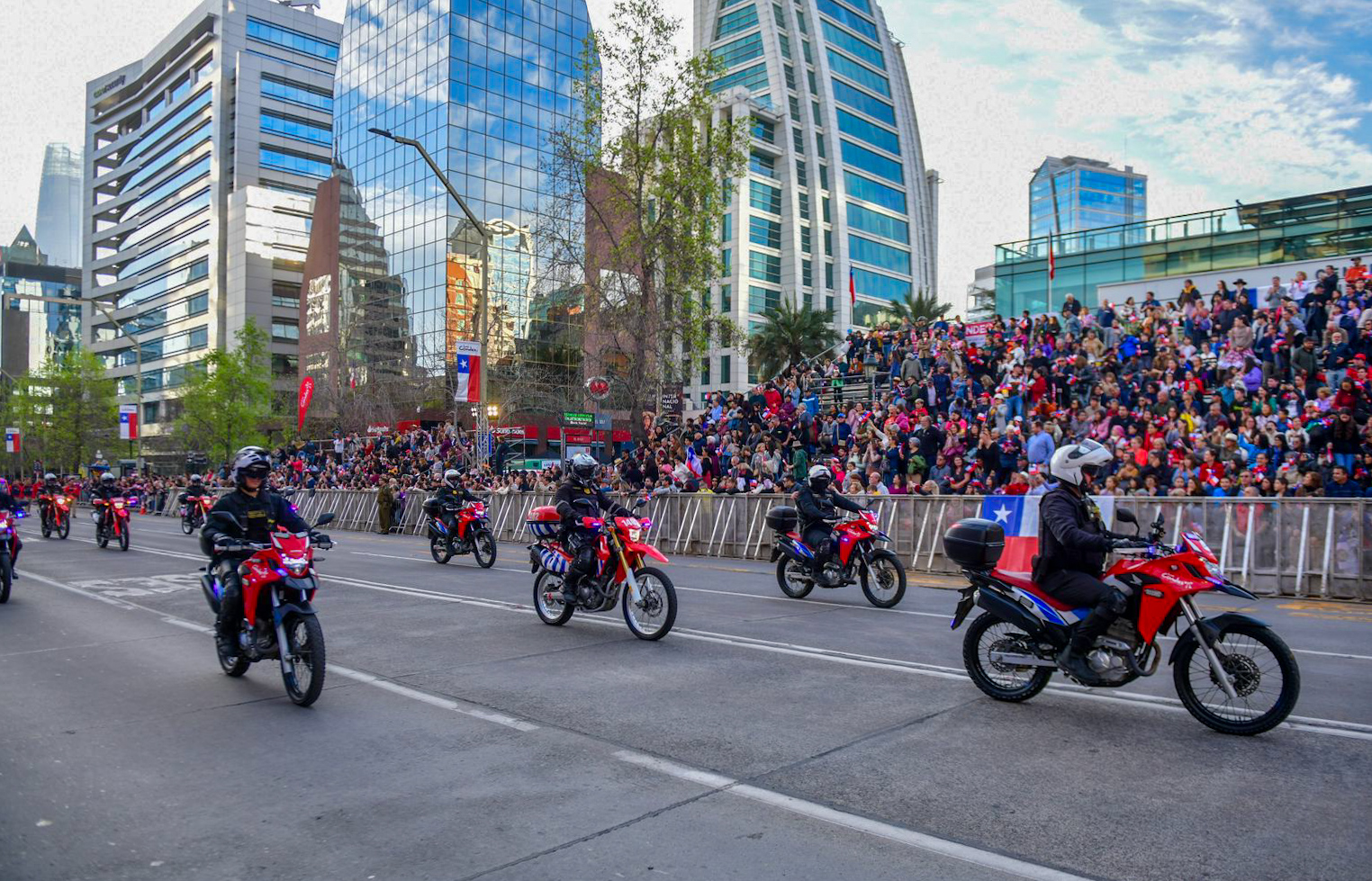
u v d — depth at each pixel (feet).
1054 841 12.70
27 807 14.69
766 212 269.64
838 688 21.91
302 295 214.48
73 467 223.92
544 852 12.56
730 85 288.92
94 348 378.73
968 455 59.41
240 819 14.03
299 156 312.91
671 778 15.56
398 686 22.70
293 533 22.09
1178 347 66.54
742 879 11.64
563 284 85.97
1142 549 18.85
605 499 30.76
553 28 194.70
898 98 313.73
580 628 31.07
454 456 102.32
